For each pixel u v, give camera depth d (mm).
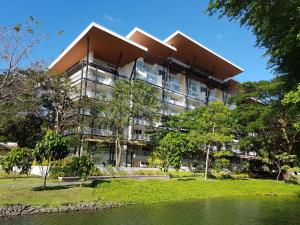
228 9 13125
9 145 46500
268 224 18234
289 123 48281
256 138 54031
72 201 22031
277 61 14828
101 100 50000
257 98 52750
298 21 11641
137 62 61344
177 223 17438
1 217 17312
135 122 57219
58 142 24938
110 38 53906
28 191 22656
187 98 70562
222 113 45875
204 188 35562
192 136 45719
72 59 60062
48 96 47031
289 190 42219
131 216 19078
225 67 78125
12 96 30703
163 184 33469
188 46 68688
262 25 13031
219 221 18547
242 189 38875
